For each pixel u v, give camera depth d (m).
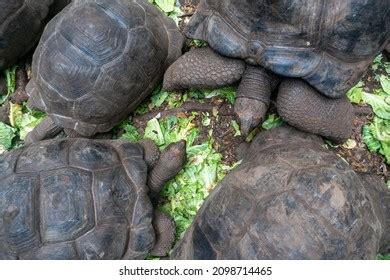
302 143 2.25
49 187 2.16
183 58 2.44
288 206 1.87
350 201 1.93
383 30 2.10
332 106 2.28
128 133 2.71
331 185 1.93
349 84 2.20
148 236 2.29
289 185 1.94
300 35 2.09
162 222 2.47
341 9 2.02
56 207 2.13
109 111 2.47
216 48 2.24
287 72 2.14
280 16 2.07
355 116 2.62
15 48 2.65
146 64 2.43
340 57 2.14
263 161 2.13
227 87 2.64
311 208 1.87
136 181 2.33
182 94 2.71
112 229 2.20
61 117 2.51
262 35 2.14
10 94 2.84
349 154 2.60
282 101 2.30
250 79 2.33
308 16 2.04
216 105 2.68
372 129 2.59
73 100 2.40
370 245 1.93
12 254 2.14
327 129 2.33
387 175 2.58
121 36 2.33
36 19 2.62
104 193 2.21
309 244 1.81
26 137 2.69
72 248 2.13
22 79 2.83
